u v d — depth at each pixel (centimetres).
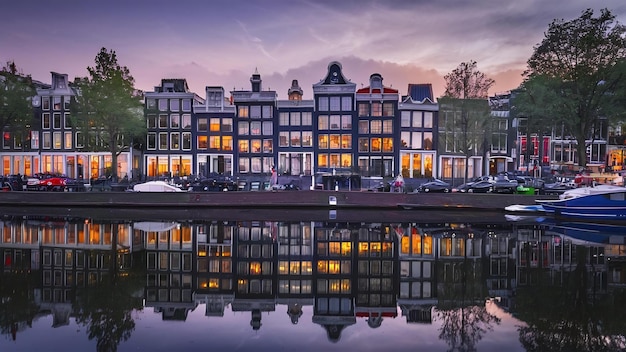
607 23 3938
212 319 1156
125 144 5606
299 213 3428
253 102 5941
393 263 1806
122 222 2894
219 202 3728
